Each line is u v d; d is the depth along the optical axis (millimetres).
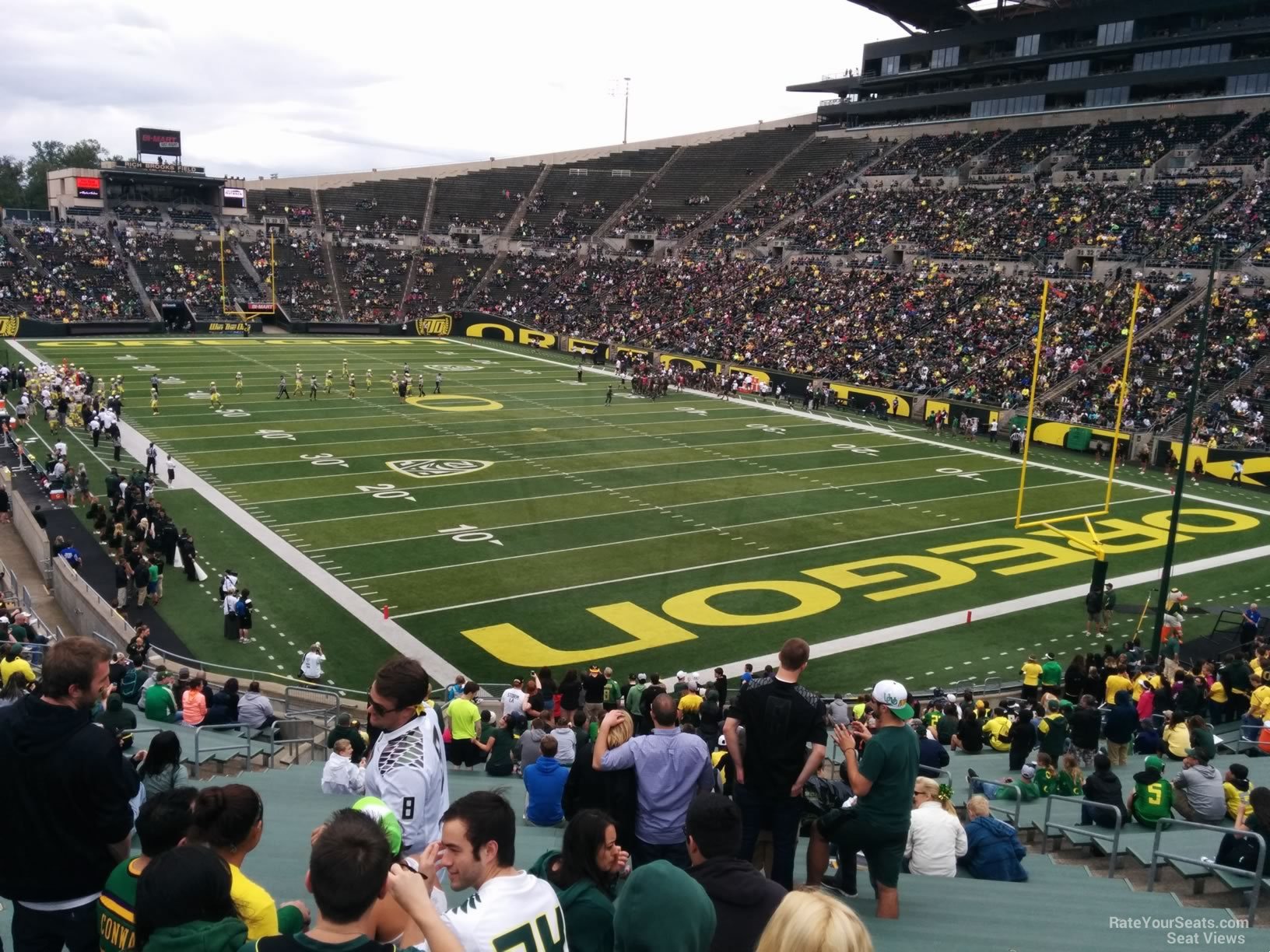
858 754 9094
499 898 3842
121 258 76750
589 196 90062
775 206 77125
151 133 86750
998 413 46625
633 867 6230
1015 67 72500
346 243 88750
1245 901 7863
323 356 64500
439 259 86500
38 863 4355
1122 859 9508
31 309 67750
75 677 4324
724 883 4438
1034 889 7816
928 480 38000
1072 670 18453
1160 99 66000
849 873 7199
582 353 66000
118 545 26547
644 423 47250
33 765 4273
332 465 36594
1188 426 21109
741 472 38031
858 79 83500
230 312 76000
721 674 16609
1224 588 27375
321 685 19328
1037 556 29438
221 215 87000
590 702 17578
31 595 24719
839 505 33969
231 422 43531
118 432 36219
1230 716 17078
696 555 28281
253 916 4043
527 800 10984
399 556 27266
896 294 59594
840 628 23594
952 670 21609
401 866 3438
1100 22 66250
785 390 56031
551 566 26906
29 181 139125
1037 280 54938
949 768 14367
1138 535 31891
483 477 35781
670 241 79875
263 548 27516
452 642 22047
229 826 4129
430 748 4957
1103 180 61625
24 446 37625
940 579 27219
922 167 72062
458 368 62375
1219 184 55469
